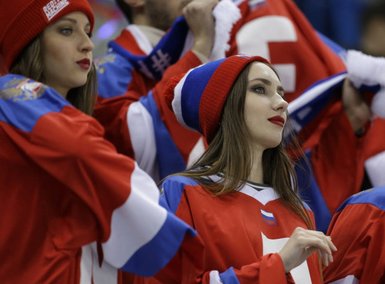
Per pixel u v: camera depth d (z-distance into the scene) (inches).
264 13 466.0
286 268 313.1
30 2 328.5
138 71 450.3
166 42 441.7
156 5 462.9
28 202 311.0
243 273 311.3
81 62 334.0
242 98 343.9
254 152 345.7
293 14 475.5
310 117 443.2
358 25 593.3
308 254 315.0
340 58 486.0
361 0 593.6
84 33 335.6
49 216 311.3
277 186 348.2
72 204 310.5
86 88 343.9
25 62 331.0
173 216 308.7
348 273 347.9
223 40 427.8
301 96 439.8
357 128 445.1
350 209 360.5
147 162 419.5
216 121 346.9
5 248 309.9
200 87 351.3
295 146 396.8
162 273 319.3
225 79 346.6
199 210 326.6
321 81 445.1
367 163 445.7
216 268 319.9
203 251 311.0
